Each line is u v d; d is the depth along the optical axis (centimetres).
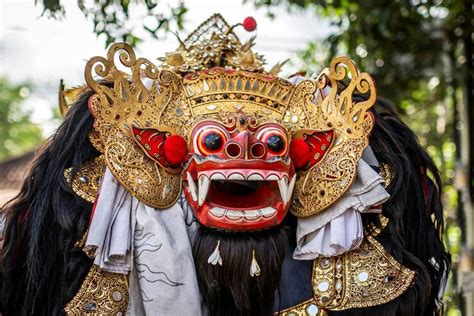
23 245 161
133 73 156
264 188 150
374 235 161
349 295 155
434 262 172
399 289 155
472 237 277
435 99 345
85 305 149
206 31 177
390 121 179
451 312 309
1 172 871
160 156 153
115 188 151
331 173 155
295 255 156
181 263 147
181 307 145
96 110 152
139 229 149
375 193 154
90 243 145
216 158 145
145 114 155
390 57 322
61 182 155
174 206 154
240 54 177
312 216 156
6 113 1680
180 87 160
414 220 169
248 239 149
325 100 161
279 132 149
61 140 161
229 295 151
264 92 160
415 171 174
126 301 151
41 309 158
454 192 331
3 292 162
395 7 296
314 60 339
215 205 148
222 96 158
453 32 311
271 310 153
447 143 370
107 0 212
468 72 297
